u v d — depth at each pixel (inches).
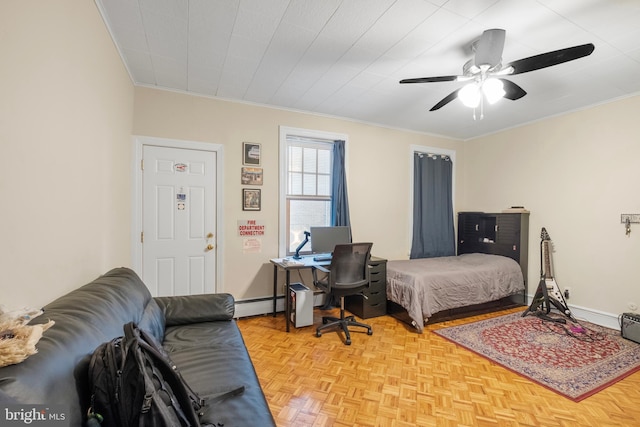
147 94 119.3
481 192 188.2
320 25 80.7
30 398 26.5
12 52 38.7
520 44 87.4
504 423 68.7
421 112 149.4
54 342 34.2
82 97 63.1
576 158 140.3
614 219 127.0
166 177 123.4
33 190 44.6
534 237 157.6
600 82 112.0
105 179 81.1
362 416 70.6
